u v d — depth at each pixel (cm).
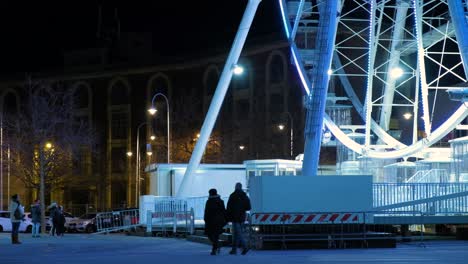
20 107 12262
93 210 10669
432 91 8075
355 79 9831
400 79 10319
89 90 12281
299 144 9650
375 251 2803
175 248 3038
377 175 6044
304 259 2402
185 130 11000
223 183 5512
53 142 9019
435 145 7100
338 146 6438
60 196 12056
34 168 8150
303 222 2988
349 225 3072
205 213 2627
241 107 10981
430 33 5981
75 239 4106
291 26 5856
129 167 11744
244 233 3077
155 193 5681
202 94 11394
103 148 12112
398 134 6625
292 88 10038
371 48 5500
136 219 5572
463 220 3812
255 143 10238
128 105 12000
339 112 6556
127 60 13138
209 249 2962
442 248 2977
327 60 4206
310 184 3009
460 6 4384
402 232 3944
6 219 6688
